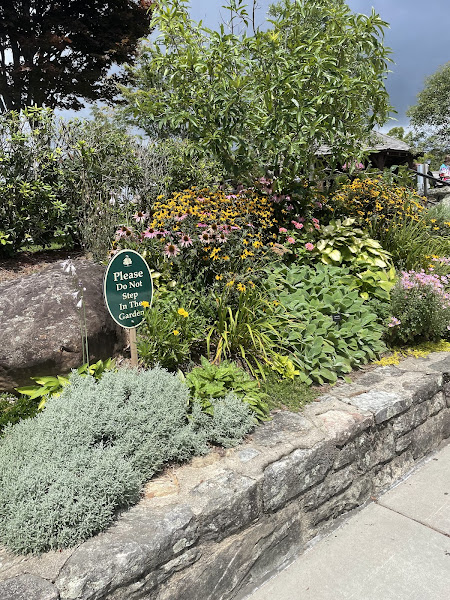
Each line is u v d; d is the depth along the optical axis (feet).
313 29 15.99
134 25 46.96
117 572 5.64
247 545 7.34
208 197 14.62
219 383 9.23
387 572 7.46
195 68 14.67
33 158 15.81
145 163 18.20
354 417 9.39
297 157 15.52
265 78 15.20
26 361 9.17
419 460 11.17
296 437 8.64
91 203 16.47
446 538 8.26
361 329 12.58
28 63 42.83
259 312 11.71
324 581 7.35
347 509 9.18
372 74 16.20
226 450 8.25
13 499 6.15
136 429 7.71
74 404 7.69
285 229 15.01
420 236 18.30
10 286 11.04
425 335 13.87
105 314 10.51
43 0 44.83
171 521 6.42
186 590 6.54
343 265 15.74
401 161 48.39
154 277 12.32
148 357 10.02
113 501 6.51
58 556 5.80
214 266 12.55
